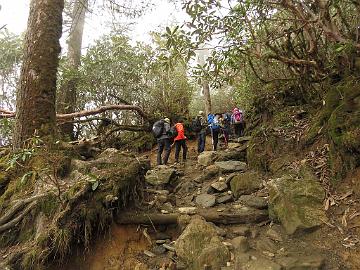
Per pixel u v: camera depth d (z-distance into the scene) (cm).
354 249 296
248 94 794
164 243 359
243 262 299
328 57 487
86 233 333
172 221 382
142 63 973
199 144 889
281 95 669
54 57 509
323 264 286
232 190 462
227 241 339
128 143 983
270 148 530
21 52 973
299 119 564
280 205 358
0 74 973
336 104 445
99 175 380
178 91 1115
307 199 356
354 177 361
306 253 305
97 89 980
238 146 733
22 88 485
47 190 362
